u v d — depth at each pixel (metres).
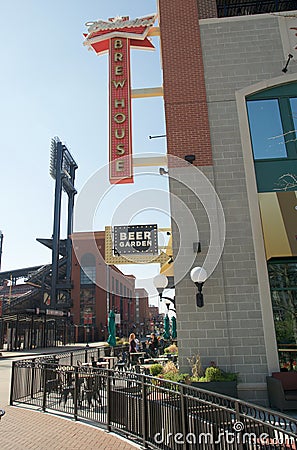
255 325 8.12
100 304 48.91
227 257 8.55
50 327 39.00
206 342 8.08
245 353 7.98
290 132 9.12
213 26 10.22
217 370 7.50
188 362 7.99
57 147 53.16
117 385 6.31
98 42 11.44
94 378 7.38
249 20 10.18
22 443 5.58
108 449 5.24
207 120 9.54
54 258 49.62
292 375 7.57
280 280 8.48
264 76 9.77
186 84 9.83
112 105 10.48
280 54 9.88
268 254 8.04
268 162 9.26
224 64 9.92
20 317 32.81
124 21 11.36
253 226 8.68
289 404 6.98
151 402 5.29
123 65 10.95
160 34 10.51
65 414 7.54
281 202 8.55
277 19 10.14
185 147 9.36
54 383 8.73
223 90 9.74
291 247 7.99
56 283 49.12
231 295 8.31
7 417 7.32
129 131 10.13
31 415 7.49
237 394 7.40
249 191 8.93
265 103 9.67
